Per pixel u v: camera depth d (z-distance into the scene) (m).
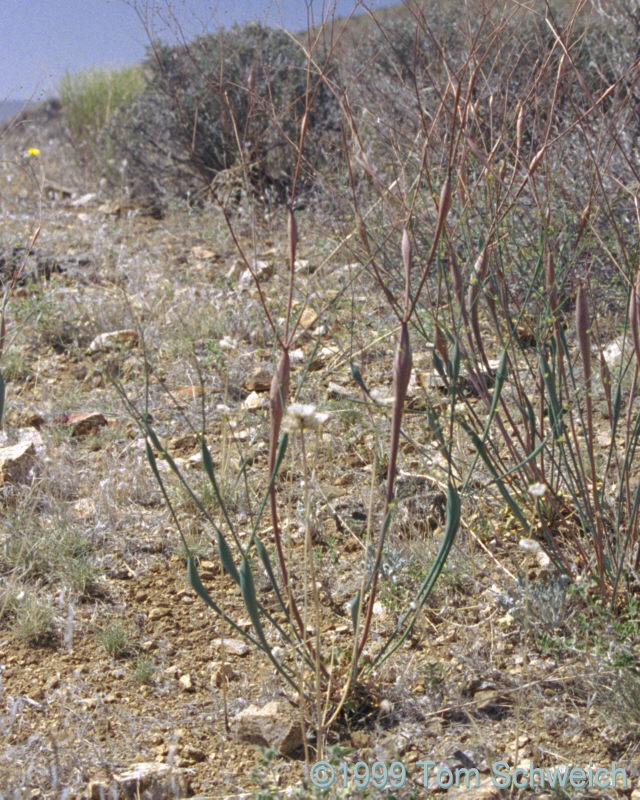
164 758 2.14
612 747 2.12
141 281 5.92
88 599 2.79
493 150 2.58
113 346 4.65
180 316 4.99
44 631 2.61
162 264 6.39
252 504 3.28
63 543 2.99
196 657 2.53
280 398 2.17
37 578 2.89
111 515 3.21
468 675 2.39
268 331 4.80
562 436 2.55
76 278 6.00
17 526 3.07
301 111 7.21
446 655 2.48
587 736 2.16
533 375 2.89
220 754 2.17
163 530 3.16
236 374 4.41
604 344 4.04
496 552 2.91
